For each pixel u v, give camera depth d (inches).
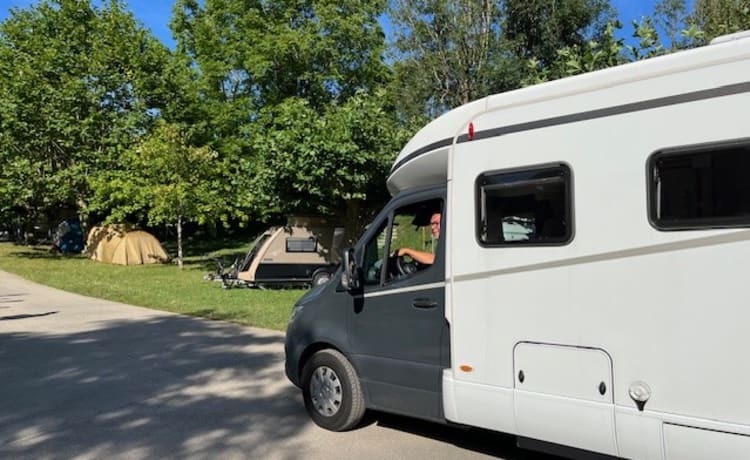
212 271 830.5
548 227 147.9
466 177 163.9
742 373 120.3
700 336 125.3
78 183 968.9
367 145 592.1
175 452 184.1
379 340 186.5
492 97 161.3
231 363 303.4
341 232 671.8
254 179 655.1
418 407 177.2
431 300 173.6
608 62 300.2
